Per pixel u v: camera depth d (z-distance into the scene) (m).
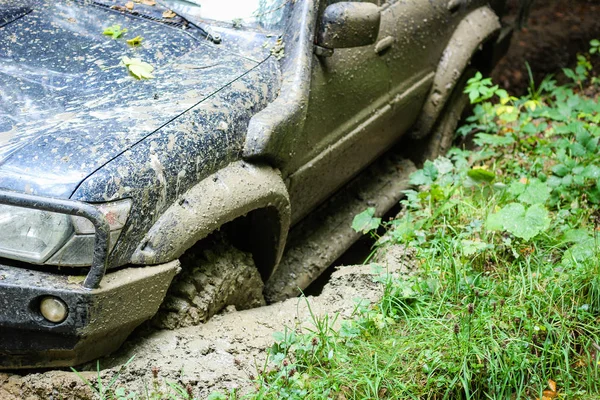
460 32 5.41
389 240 4.48
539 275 3.98
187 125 3.47
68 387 3.23
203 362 3.44
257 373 3.40
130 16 4.15
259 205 3.69
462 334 3.55
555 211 4.71
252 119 3.71
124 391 3.20
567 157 4.89
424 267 4.13
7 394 3.25
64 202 2.96
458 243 4.20
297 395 3.28
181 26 4.11
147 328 3.58
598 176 4.70
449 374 3.46
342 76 4.29
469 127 5.68
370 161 4.98
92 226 3.09
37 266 3.14
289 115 3.79
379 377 3.36
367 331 3.68
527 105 5.69
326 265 4.69
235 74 3.84
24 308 3.07
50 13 4.09
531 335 3.64
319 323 3.59
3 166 3.15
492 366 3.44
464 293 3.91
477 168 4.88
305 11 4.08
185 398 3.25
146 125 3.39
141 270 3.24
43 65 3.74
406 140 5.52
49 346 3.17
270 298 4.41
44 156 3.18
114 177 3.15
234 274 3.81
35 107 3.47
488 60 5.96
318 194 4.50
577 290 3.88
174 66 3.83
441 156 5.22
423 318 3.72
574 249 4.13
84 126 3.35
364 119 4.60
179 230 3.32
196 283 3.66
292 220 4.38
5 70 3.67
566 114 5.71
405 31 4.82
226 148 3.59
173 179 3.34
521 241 4.31
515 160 5.27
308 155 4.16
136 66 3.74
